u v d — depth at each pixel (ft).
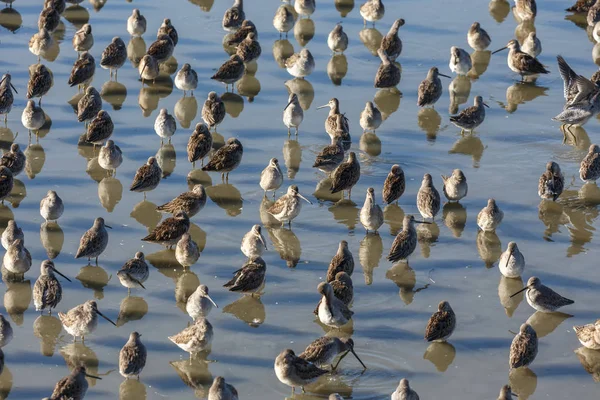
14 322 80.02
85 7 155.02
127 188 102.99
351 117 120.16
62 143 112.88
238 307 82.07
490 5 158.51
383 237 93.81
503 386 67.62
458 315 81.15
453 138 115.65
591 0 151.02
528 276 87.10
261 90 128.47
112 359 75.05
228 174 106.11
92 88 116.16
